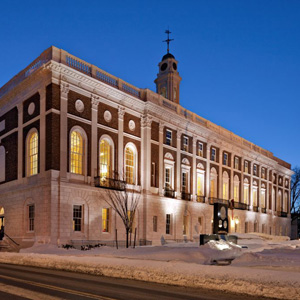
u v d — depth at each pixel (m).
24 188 29.12
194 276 11.44
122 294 9.46
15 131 31.73
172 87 47.03
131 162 34.59
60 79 28.28
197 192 43.12
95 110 30.86
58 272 14.40
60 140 27.66
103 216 31.03
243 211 52.56
